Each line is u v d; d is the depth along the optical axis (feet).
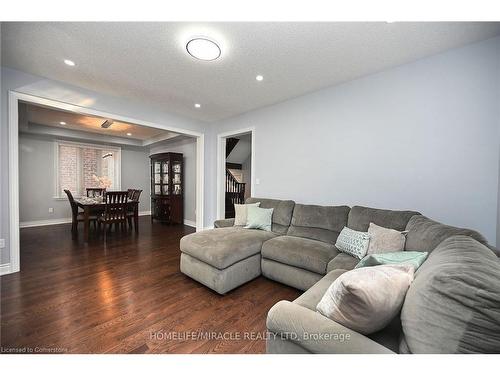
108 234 14.39
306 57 7.26
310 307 3.74
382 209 7.76
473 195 6.48
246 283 7.72
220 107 12.26
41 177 17.01
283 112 11.28
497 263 2.51
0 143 7.86
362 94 8.62
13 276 7.83
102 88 9.80
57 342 4.66
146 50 6.93
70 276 7.93
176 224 18.28
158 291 7.00
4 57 7.36
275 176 11.68
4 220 7.97
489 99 6.23
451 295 2.10
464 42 6.41
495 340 1.90
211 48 6.72
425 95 7.25
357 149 8.78
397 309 2.75
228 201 20.45
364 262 3.96
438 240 4.48
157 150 22.15
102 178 17.83
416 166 7.45
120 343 4.68
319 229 8.57
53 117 13.94
